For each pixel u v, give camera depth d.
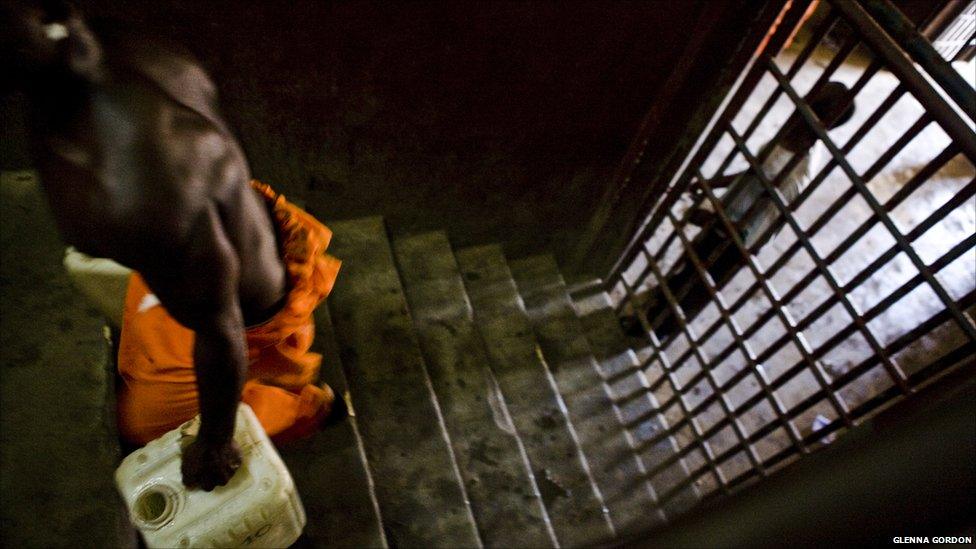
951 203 2.31
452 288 3.48
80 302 2.25
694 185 3.64
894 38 2.37
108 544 1.87
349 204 3.29
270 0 2.29
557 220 3.88
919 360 4.70
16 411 2.02
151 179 1.13
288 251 1.85
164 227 1.15
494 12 2.55
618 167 3.54
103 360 2.16
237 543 1.73
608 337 4.20
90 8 2.15
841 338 2.82
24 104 2.26
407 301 3.37
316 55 2.52
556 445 3.29
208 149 1.23
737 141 3.18
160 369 1.86
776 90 2.92
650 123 3.25
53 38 1.09
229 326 1.34
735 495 1.02
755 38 2.85
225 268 1.26
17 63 1.09
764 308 4.91
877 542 0.82
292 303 1.83
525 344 3.59
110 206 1.13
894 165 5.73
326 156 2.99
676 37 2.85
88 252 1.25
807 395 4.54
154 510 1.69
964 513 0.77
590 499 3.16
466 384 3.19
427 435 2.81
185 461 1.65
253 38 2.40
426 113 2.91
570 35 2.72
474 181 3.39
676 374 4.47
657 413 3.99
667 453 3.83
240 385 1.45
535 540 2.81
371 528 2.38
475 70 2.77
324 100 2.72
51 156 1.15
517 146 3.24
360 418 2.80
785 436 4.34
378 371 2.95
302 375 2.12
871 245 5.27
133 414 1.97
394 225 3.53
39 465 1.94
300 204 3.19
